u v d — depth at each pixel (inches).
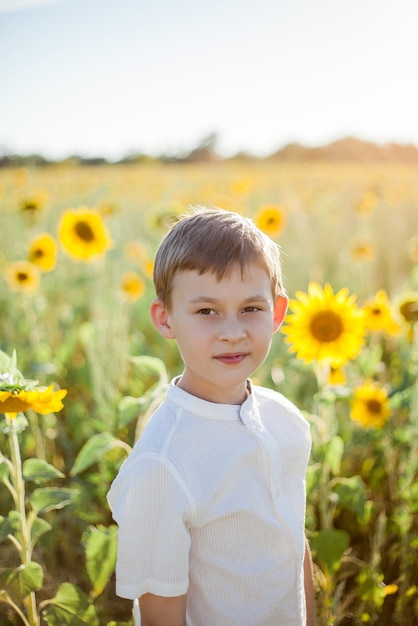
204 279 54.7
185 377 60.1
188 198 351.9
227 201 293.7
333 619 85.0
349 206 317.1
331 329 90.3
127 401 85.3
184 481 53.4
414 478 115.2
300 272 218.8
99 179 507.5
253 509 56.4
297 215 252.7
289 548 58.9
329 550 88.0
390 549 105.3
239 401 59.7
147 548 53.4
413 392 109.4
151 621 54.3
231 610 57.0
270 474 57.9
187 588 54.8
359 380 128.0
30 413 115.6
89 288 193.8
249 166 756.6
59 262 204.1
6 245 210.5
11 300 177.5
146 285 207.5
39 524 77.9
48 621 77.0
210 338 54.8
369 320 122.9
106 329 144.2
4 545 111.2
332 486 94.8
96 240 150.9
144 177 561.3
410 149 685.9
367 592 91.7
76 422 141.8
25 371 139.9
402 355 134.9
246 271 55.0
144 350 162.4
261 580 57.2
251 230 57.2
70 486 115.4
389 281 239.8
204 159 786.8
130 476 53.4
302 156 826.2
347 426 124.6
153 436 55.6
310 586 67.5
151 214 242.8
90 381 151.8
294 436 63.5
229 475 55.7
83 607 78.2
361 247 205.6
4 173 311.7
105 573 82.0
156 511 53.1
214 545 56.1
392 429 118.0
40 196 253.3
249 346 55.9
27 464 78.4
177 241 56.7
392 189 405.1
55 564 104.5
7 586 72.7
